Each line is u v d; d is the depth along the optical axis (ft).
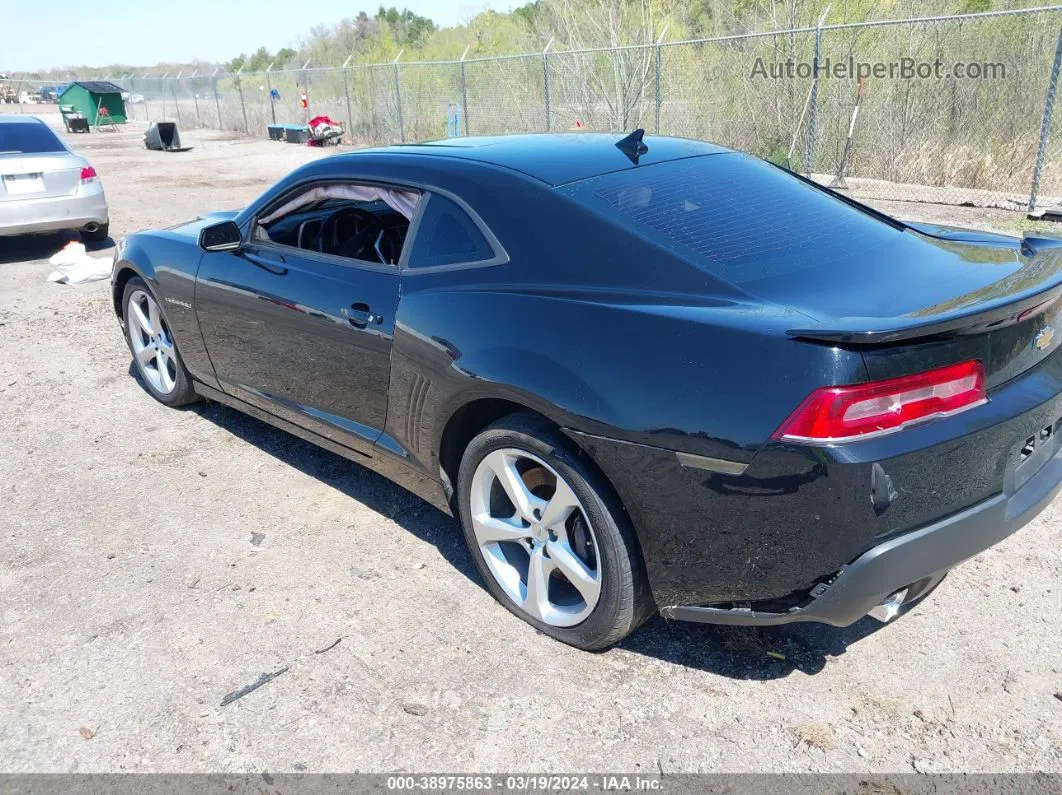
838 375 6.73
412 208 10.33
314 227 11.98
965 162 38.88
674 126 48.65
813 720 7.97
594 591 8.55
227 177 52.70
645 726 7.97
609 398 7.83
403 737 7.93
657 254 8.31
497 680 8.63
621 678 8.62
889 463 6.79
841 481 6.79
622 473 7.84
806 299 7.64
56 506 12.49
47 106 164.96
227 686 8.65
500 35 88.63
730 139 46.39
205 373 14.34
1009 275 8.15
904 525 7.10
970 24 39.06
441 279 9.66
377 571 10.64
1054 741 7.63
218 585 10.41
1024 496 8.18
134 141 85.20
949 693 8.27
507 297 8.87
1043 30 37.40
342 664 8.93
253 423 15.38
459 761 7.63
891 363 6.77
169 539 11.50
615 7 55.62
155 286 14.57
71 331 21.42
